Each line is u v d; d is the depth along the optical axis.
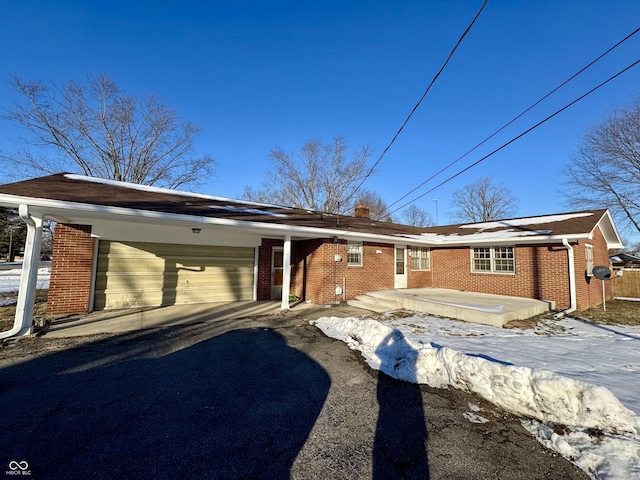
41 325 7.14
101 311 9.06
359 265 11.89
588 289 10.89
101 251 9.24
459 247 13.41
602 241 13.38
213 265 11.03
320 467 2.62
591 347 5.98
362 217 17.72
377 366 5.01
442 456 2.80
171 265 10.27
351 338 6.34
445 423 3.36
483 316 7.86
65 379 4.37
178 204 9.10
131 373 4.62
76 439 2.95
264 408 3.63
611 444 2.86
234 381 4.39
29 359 5.15
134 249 9.71
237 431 3.14
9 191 6.39
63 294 8.54
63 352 5.53
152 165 23.12
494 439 3.07
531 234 10.65
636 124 19.92
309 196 29.86
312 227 9.92
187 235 10.41
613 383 4.14
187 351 5.70
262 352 5.68
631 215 21.69
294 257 12.73
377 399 3.89
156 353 5.56
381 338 5.76
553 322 8.32
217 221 8.09
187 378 4.47
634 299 13.60
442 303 9.12
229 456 2.75
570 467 2.67
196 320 8.20
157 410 3.54
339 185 28.94
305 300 11.77
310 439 3.03
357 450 2.87
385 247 12.85
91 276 8.98
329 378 4.53
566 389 3.33
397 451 2.87
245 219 9.05
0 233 35.03
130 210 7.02
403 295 11.01
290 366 4.99
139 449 2.81
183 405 3.67
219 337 6.64
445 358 4.53
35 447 2.81
